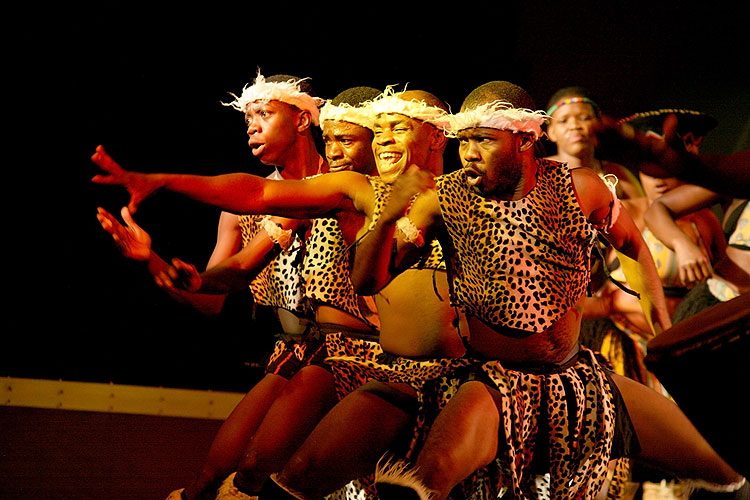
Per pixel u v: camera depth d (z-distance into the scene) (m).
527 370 5.45
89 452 9.32
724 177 5.14
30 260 13.66
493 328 5.33
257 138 6.82
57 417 10.82
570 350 5.58
